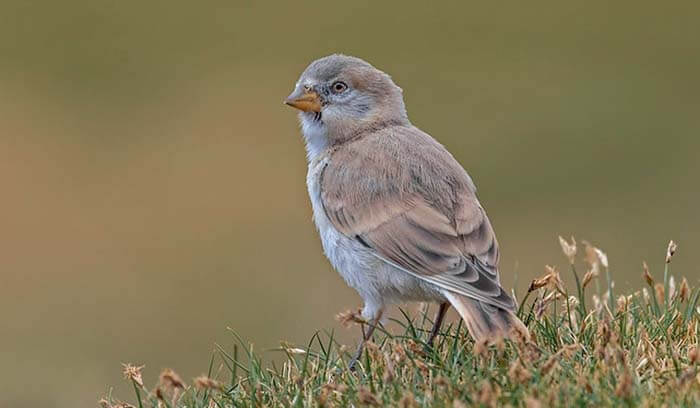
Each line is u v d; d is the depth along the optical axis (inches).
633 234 715.4
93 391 592.4
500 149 840.3
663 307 344.2
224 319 650.8
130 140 880.9
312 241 733.3
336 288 672.4
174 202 788.0
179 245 739.4
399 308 358.0
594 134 853.2
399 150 363.9
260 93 941.2
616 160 812.6
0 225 768.3
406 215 347.9
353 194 358.3
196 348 633.6
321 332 589.6
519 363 278.2
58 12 1072.8
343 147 378.3
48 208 777.6
